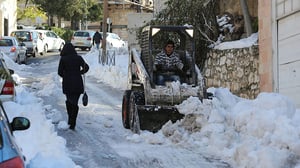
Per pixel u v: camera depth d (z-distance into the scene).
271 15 12.85
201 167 7.78
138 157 8.35
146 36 11.01
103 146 9.15
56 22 60.59
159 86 10.28
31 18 49.81
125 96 11.05
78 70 10.63
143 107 9.98
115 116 12.41
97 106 13.95
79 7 50.38
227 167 7.77
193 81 10.59
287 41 12.07
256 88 14.18
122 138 9.90
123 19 56.84
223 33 17.09
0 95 10.67
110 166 7.82
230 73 15.43
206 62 17.02
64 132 10.28
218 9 17.77
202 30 17.27
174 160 8.18
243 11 15.73
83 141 9.52
